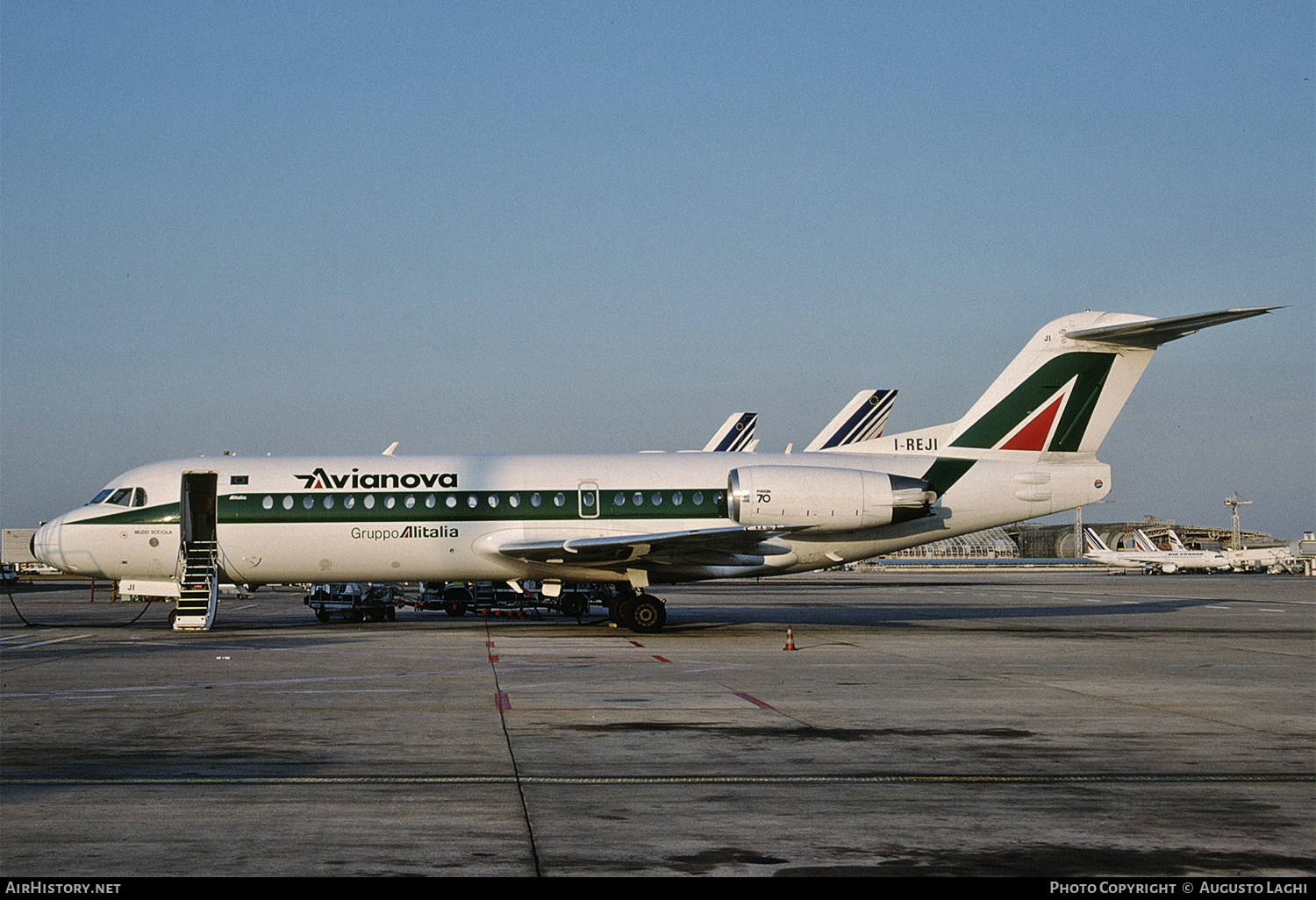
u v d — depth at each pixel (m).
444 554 26.36
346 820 7.98
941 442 27.39
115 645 22.44
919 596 47.72
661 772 9.71
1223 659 19.70
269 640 23.48
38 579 93.75
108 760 10.20
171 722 12.36
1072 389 27.19
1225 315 24.61
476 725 12.17
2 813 8.17
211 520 27.31
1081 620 30.70
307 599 32.94
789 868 6.89
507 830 7.73
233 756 10.38
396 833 7.62
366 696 14.43
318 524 26.22
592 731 11.79
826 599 44.38
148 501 26.70
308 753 10.55
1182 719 12.73
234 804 8.46
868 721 12.49
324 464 26.84
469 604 35.88
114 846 7.28
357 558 26.41
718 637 24.30
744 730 11.87
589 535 26.41
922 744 11.09
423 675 16.72
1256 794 8.96
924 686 15.59
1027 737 11.53
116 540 26.55
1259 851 7.32
